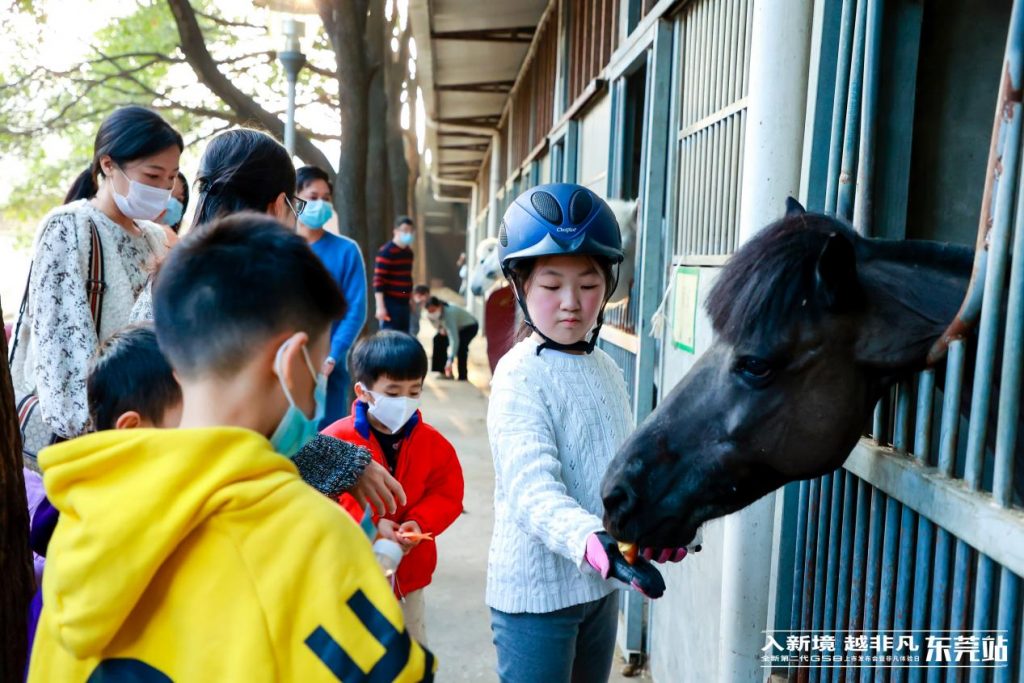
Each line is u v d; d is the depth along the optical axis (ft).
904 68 6.09
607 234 5.65
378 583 2.97
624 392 6.21
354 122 27.17
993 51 6.36
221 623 2.86
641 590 4.64
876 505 5.26
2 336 4.65
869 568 5.33
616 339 13.75
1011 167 4.02
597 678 6.17
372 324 27.96
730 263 4.83
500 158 56.13
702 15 9.79
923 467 4.76
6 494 4.65
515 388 5.64
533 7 30.14
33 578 4.89
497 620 5.85
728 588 7.05
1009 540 3.83
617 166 14.75
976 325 4.51
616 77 14.67
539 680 5.62
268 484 2.95
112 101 56.65
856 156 6.04
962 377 4.42
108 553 2.82
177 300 3.15
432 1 29.58
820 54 6.52
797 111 6.66
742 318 4.63
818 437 4.67
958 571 4.36
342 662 2.82
